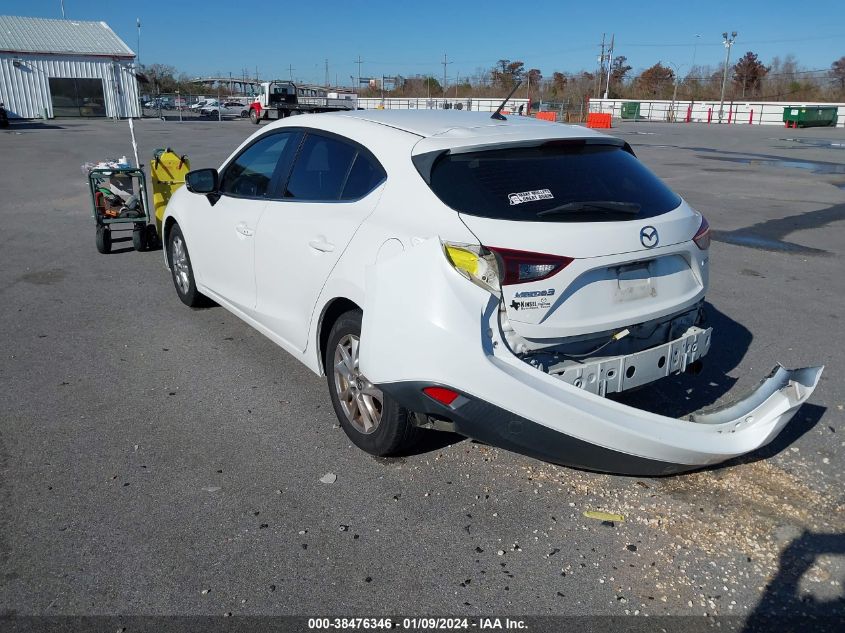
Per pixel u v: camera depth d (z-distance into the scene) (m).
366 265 3.39
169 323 5.76
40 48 41.62
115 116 44.78
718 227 10.35
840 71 73.06
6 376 4.66
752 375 4.87
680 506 3.35
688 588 2.80
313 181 4.08
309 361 4.08
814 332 5.79
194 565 2.86
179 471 3.54
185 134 29.33
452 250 2.93
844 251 8.88
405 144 3.51
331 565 2.88
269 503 3.29
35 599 2.65
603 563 2.93
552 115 41.78
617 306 3.29
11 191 12.83
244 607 2.64
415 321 2.96
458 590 2.76
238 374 4.75
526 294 2.99
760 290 7.04
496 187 3.16
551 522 3.20
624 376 3.37
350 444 3.83
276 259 4.22
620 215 3.29
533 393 2.87
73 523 3.11
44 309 6.09
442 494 3.38
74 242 8.80
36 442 3.80
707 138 33.56
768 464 3.74
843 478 3.62
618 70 83.38
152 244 8.41
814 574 2.89
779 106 57.06
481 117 4.07
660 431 3.05
